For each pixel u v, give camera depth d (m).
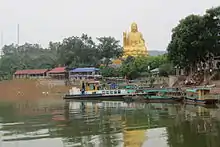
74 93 80.12
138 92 72.81
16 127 36.84
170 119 40.53
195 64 83.50
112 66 135.88
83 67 141.38
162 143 27.59
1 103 70.50
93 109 54.94
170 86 86.19
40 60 165.75
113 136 30.88
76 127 36.28
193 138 29.00
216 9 74.38
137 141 28.56
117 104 63.50
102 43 149.50
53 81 119.81
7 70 162.88
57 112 51.16
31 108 58.19
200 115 43.00
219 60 81.06
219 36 75.31
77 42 150.50
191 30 73.88
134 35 156.25
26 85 115.31
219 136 29.42
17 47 193.62
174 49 77.38
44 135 32.09
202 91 55.72
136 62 116.56
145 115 45.12
